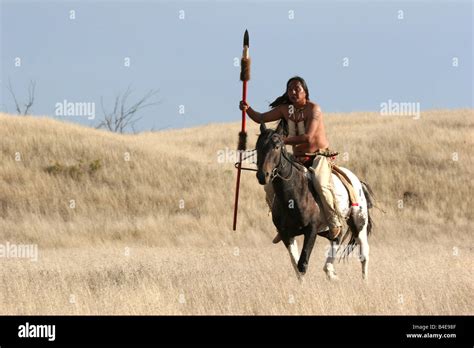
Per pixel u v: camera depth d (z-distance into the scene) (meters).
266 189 27.52
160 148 114.44
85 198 88.25
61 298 24.42
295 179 26.55
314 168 27.53
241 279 26.98
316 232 27.30
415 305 22.92
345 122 161.88
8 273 31.58
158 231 72.62
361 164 107.75
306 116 27.81
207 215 82.81
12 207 84.31
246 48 28.31
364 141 120.56
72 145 104.62
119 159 101.69
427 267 32.03
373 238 70.81
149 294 23.83
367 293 24.06
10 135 105.31
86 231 72.69
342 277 30.31
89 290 25.61
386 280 27.09
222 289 24.95
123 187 93.00
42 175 93.25
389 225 77.00
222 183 95.38
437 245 60.56
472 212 90.12
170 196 90.44
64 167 95.44
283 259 39.53
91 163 96.94
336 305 22.39
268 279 26.92
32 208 84.06
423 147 113.69
